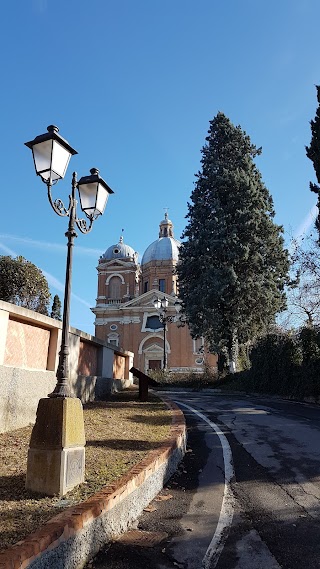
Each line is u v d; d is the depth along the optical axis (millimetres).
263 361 24969
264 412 14484
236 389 28531
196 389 31609
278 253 30750
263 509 5523
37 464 4832
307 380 19469
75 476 5008
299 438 9688
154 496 6023
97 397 14484
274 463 7680
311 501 5723
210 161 34031
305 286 22375
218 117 35219
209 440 9906
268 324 29781
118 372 19719
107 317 60344
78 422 5195
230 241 29766
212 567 4039
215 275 29547
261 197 32094
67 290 5723
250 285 29469
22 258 28609
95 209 6586
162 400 15359
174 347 55969
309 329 20578
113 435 8109
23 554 3102
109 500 4523
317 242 21469
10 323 8625
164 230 69750
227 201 32031
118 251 67188
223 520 5195
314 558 4203
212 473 7246
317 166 19828
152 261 63906
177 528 4953
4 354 8312
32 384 8609
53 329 10250
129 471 5594
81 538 3898
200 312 31016
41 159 5586
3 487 4918
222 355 33062
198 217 33312
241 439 9891
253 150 34781
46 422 4969
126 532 4793
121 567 3945
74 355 12562
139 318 58562
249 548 4438
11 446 6746
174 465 7395
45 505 4363
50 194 5656
